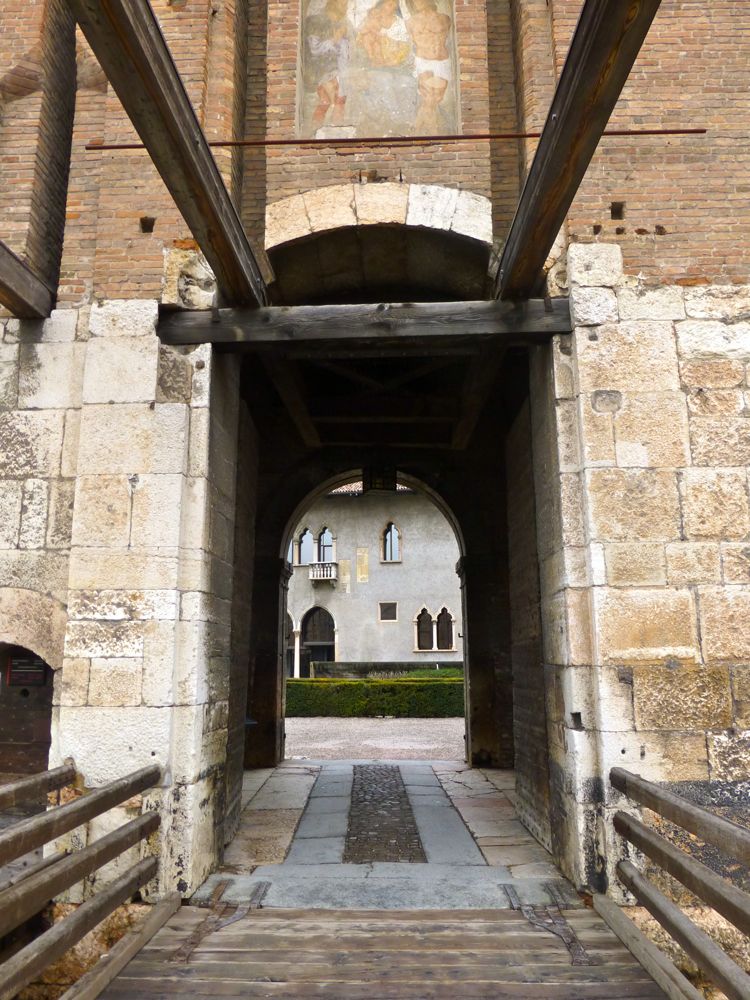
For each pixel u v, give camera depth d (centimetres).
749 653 447
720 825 286
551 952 368
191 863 441
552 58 549
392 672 2817
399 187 541
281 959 360
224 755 530
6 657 566
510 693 959
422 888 455
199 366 496
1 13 576
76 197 543
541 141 361
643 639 447
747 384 480
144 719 448
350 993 328
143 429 484
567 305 498
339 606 2956
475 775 891
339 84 591
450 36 596
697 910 419
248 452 674
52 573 485
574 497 477
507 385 777
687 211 507
